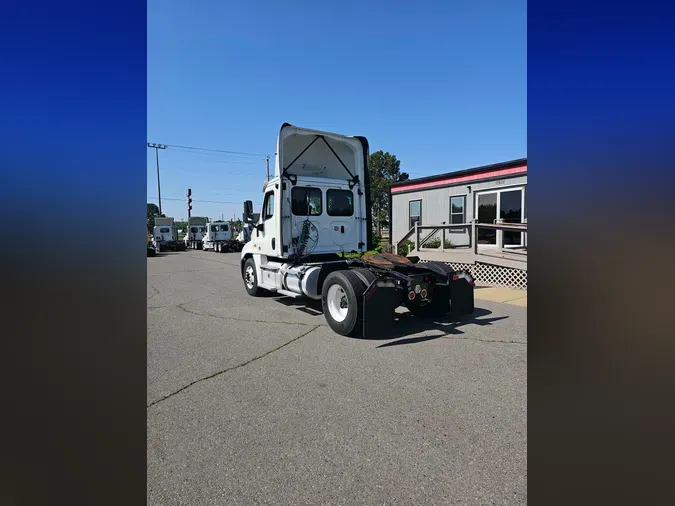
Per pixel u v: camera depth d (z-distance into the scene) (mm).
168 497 2131
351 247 7188
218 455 2510
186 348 4676
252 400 3271
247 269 8484
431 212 13984
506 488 2170
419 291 5574
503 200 11711
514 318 6055
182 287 9867
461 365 4016
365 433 2748
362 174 7305
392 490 2174
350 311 5020
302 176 6754
